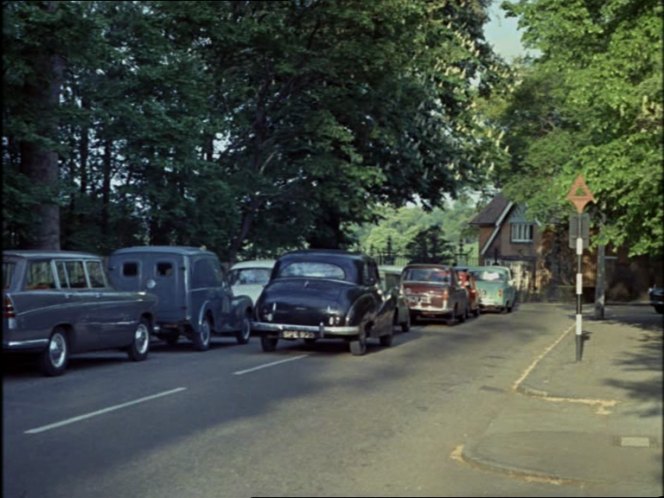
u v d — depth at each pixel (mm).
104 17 22219
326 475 8711
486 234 80875
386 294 22203
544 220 43906
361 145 37750
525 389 14656
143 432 10594
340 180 35531
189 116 26094
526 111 43906
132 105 24891
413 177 39625
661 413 12211
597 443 10055
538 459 9188
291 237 37406
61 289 15656
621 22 21797
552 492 8023
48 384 14445
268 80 34656
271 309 19969
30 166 22094
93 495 7852
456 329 30484
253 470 8875
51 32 18562
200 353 20328
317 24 34531
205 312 21125
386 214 43188
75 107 21109
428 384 15688
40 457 9250
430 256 63594
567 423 11508
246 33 31812
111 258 20672
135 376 15641
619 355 20438
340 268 20422
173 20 30531
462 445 10250
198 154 28766
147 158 25234
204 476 8602
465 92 39438
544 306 53344
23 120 19797
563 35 23734
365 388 14898
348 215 39719
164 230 28688
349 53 34094
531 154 41906
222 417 11727
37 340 14914
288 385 14906
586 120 25406
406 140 38438
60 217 26094
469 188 41062
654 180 20812
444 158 39688
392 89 35938
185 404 12641
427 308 32094
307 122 34688
